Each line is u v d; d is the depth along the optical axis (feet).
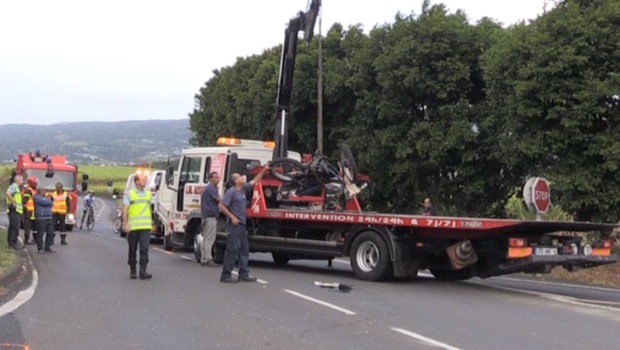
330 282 44.32
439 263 44.93
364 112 70.38
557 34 51.42
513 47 53.72
